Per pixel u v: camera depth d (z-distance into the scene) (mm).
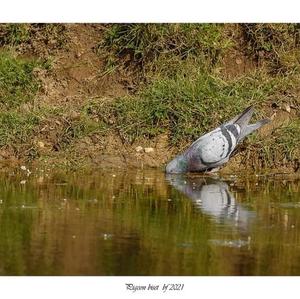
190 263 13062
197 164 18406
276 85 20422
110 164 19000
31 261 13008
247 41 21422
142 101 19922
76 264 12922
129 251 13477
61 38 21562
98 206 15922
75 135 19422
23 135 19375
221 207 16016
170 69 20703
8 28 21500
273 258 13336
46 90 20641
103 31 21609
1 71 20641
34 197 16438
